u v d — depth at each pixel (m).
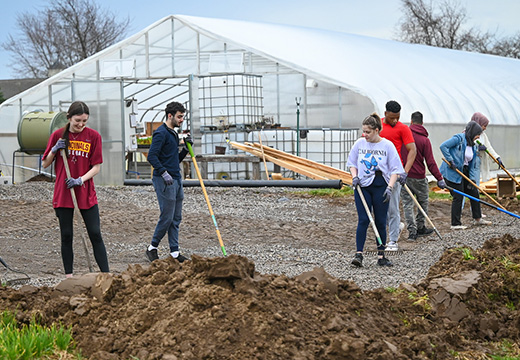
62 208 7.39
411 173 11.48
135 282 5.43
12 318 5.17
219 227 12.30
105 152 21.84
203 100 23.64
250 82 23.48
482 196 17.06
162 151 9.02
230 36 24.70
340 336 4.68
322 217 13.89
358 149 9.13
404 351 4.86
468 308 6.04
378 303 5.69
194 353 4.48
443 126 23.94
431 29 66.31
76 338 4.90
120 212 13.55
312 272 5.70
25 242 10.45
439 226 12.84
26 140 20.38
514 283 6.59
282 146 22.80
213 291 4.91
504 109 27.34
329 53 25.62
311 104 23.75
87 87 21.67
